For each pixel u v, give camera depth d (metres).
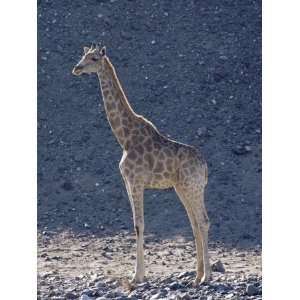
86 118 61.69
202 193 38.97
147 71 64.50
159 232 52.72
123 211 55.03
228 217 54.12
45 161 58.56
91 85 64.00
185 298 36.66
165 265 46.56
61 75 64.25
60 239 51.44
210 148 59.25
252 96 63.25
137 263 39.44
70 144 59.81
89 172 57.88
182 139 59.75
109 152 59.28
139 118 39.72
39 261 47.09
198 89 63.47
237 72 64.75
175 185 39.34
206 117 61.50
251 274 43.16
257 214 54.38
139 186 39.09
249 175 57.53
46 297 38.88
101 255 48.84
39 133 60.44
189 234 52.38
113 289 39.72
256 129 60.91
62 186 56.94
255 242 51.41
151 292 38.09
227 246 50.75
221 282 39.94
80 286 41.16
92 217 54.28
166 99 62.69
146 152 39.06
